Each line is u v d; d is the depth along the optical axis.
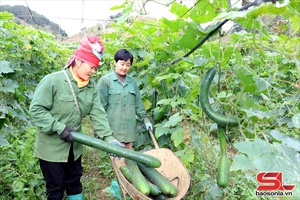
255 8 1.37
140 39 4.04
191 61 2.69
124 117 3.60
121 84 3.59
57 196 2.94
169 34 3.10
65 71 2.69
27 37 5.62
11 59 5.05
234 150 4.19
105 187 4.06
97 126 2.95
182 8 2.46
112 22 4.36
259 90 2.27
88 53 2.56
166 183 2.59
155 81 3.55
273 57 3.72
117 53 3.49
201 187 3.08
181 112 3.15
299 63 1.51
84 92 2.79
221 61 2.37
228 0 1.92
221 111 2.89
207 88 2.26
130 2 2.36
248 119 2.15
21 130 4.34
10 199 3.27
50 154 2.74
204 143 3.71
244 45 3.35
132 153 2.60
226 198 3.46
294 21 1.48
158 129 3.36
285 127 3.95
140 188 2.46
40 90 2.55
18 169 3.56
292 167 1.28
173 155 2.92
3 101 3.40
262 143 1.36
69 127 2.73
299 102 2.00
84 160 4.71
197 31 2.13
